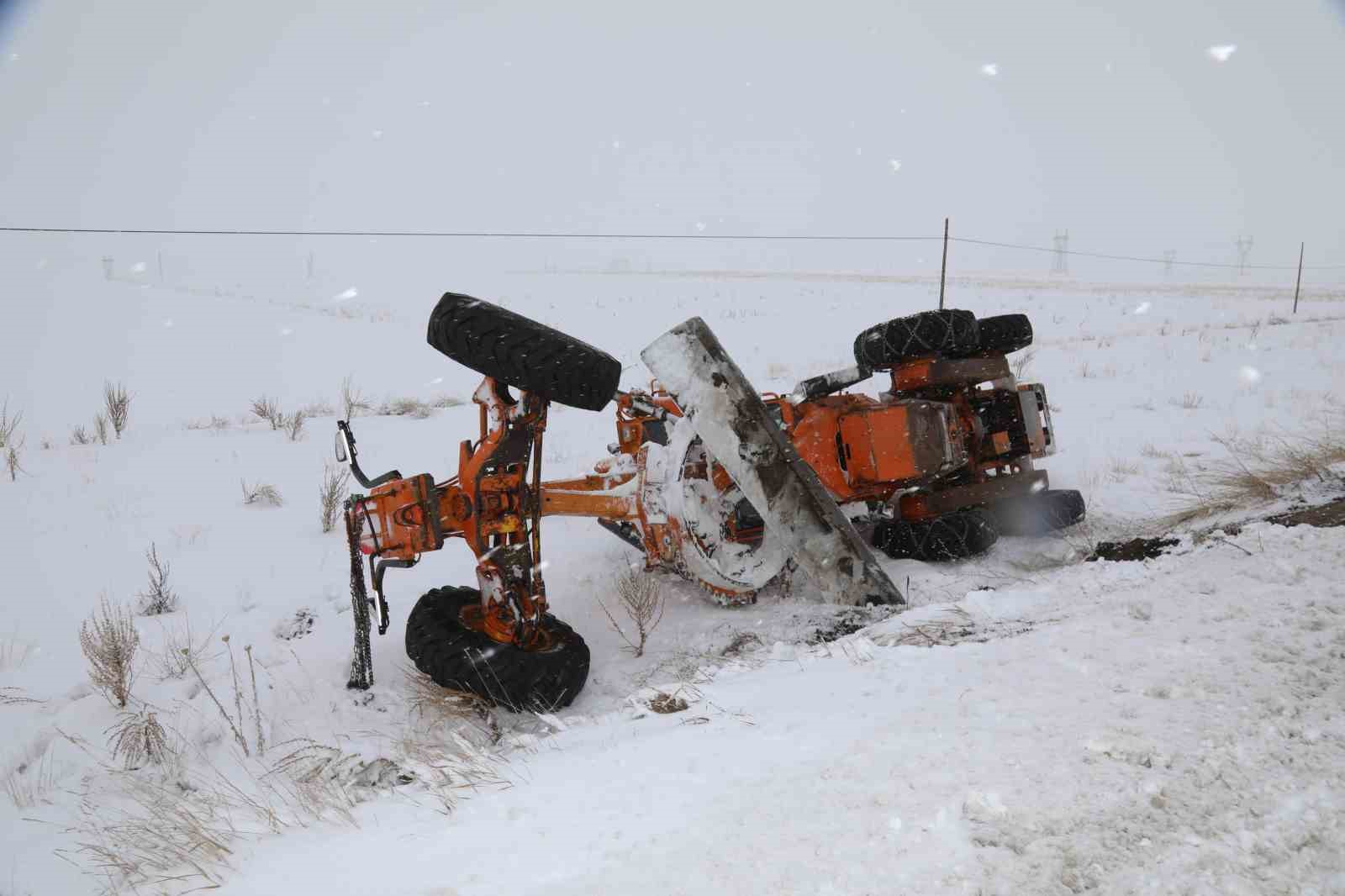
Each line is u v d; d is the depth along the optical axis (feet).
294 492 28.78
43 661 17.99
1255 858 5.70
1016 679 10.20
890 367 24.21
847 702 11.25
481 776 11.46
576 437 38.96
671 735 11.67
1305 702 8.12
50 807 13.47
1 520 25.35
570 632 17.52
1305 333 74.49
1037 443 25.34
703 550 19.81
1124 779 7.00
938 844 6.35
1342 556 13.16
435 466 32.35
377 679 17.80
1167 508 25.90
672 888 6.36
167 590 21.16
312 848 9.84
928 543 22.40
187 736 15.56
